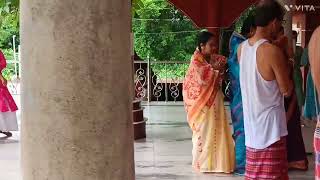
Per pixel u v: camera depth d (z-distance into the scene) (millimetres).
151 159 6164
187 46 16469
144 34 16453
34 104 1786
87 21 1726
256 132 3430
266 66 3297
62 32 1726
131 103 1914
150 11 16438
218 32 6484
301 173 5496
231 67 5238
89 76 1746
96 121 1771
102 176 1805
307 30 11195
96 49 1745
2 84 7531
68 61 1732
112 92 1792
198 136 5492
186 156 6305
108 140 1800
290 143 5527
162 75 12148
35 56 1763
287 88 3340
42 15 1734
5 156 6449
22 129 1868
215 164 5461
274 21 3355
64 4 1714
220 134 5426
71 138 1762
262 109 3377
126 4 1838
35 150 1806
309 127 8125
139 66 11648
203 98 5387
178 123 8773
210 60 5426
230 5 6457
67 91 1744
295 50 7953
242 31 5082
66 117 1754
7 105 7547
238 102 5305
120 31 1804
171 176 5402
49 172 1790
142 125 7414
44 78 1755
